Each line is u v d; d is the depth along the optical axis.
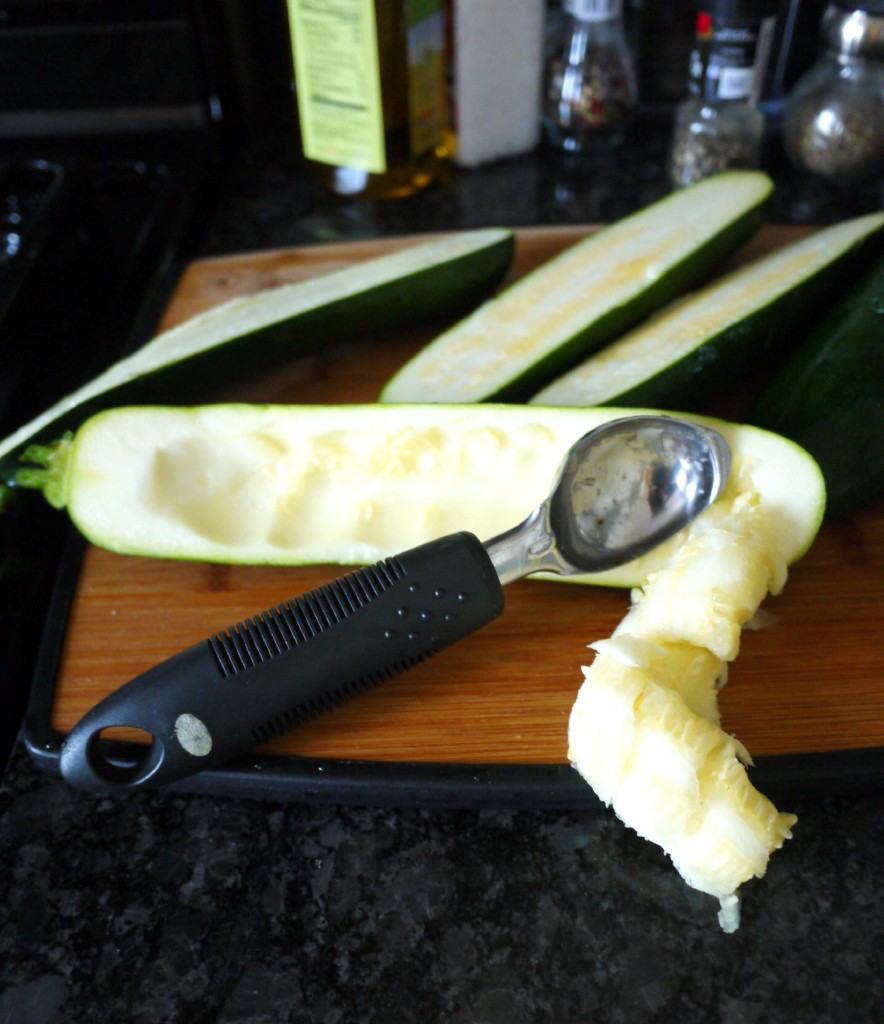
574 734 0.22
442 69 0.47
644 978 0.21
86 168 0.47
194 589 0.29
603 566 0.26
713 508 0.27
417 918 0.22
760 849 0.20
